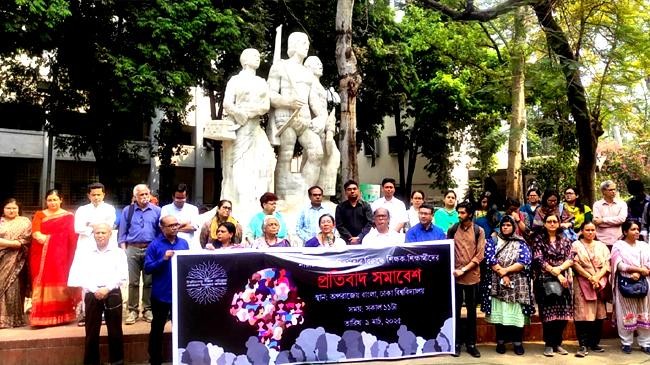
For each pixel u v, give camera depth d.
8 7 12.33
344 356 6.23
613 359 6.55
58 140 18.59
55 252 6.98
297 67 9.54
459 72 23.38
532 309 6.55
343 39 10.46
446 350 6.54
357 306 6.32
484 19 11.80
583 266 6.71
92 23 14.91
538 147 24.94
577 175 13.64
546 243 6.74
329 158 9.73
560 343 6.76
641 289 6.74
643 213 8.09
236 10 16.14
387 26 20.06
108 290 5.84
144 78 13.83
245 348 5.98
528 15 12.68
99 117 16.92
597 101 13.34
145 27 14.30
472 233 6.67
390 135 33.06
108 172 18.39
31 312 6.81
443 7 12.05
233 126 8.71
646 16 12.47
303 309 6.19
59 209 7.22
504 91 15.87
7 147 25.23
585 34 12.65
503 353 6.73
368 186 14.91
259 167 8.84
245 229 8.09
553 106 15.16
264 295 6.08
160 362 5.94
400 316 6.43
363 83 20.22
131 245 7.18
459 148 27.39
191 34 14.40
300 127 9.34
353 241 7.22
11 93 19.23
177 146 21.56
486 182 9.80
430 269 6.56
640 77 13.12
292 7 17.59
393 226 7.91
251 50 9.10
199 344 5.88
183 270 5.90
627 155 21.69
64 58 15.55
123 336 6.30
